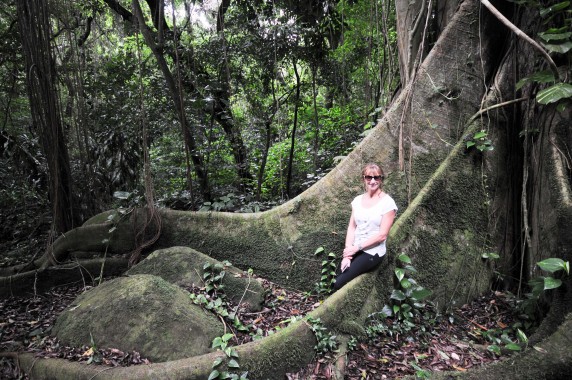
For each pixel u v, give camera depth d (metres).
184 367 2.66
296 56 6.91
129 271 4.11
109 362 2.87
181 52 6.30
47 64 4.92
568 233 3.05
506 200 4.02
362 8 7.57
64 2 6.24
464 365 2.96
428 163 4.10
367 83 7.58
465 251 3.85
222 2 6.73
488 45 4.23
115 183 6.73
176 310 3.17
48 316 3.88
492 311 3.68
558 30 3.35
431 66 4.23
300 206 4.30
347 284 3.39
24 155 7.05
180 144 6.76
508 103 3.90
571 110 3.45
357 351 3.12
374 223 3.50
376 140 4.23
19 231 6.48
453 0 4.59
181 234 4.57
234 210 5.96
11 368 3.08
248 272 4.17
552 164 3.42
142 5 8.86
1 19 7.36
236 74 6.97
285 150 9.58
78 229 4.75
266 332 3.37
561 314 2.87
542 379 2.50
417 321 3.46
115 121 6.53
